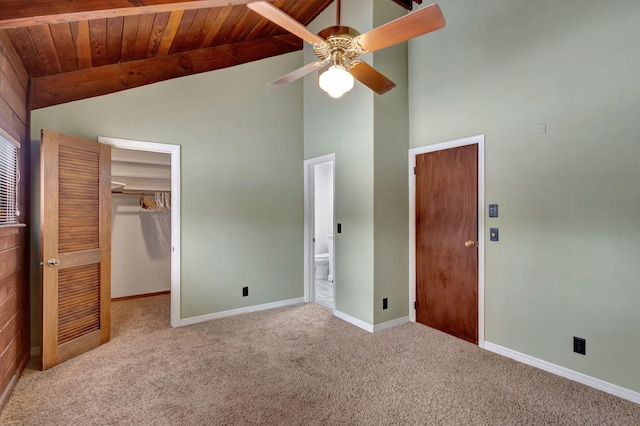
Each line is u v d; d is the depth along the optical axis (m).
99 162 2.90
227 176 3.71
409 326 3.41
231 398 2.11
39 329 2.74
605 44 2.20
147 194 4.67
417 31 1.75
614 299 2.18
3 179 2.05
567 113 2.38
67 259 2.62
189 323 3.47
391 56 3.41
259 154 3.94
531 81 2.57
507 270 2.74
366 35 1.78
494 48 2.81
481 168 2.90
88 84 2.97
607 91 2.19
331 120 3.81
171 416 1.93
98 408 2.00
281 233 4.11
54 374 2.40
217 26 3.19
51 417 1.91
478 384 2.29
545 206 2.50
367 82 2.29
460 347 2.90
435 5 1.51
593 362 2.27
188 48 3.41
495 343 2.82
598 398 2.12
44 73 2.78
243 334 3.18
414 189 3.51
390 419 1.91
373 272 3.26
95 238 2.88
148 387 2.24
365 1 3.29
